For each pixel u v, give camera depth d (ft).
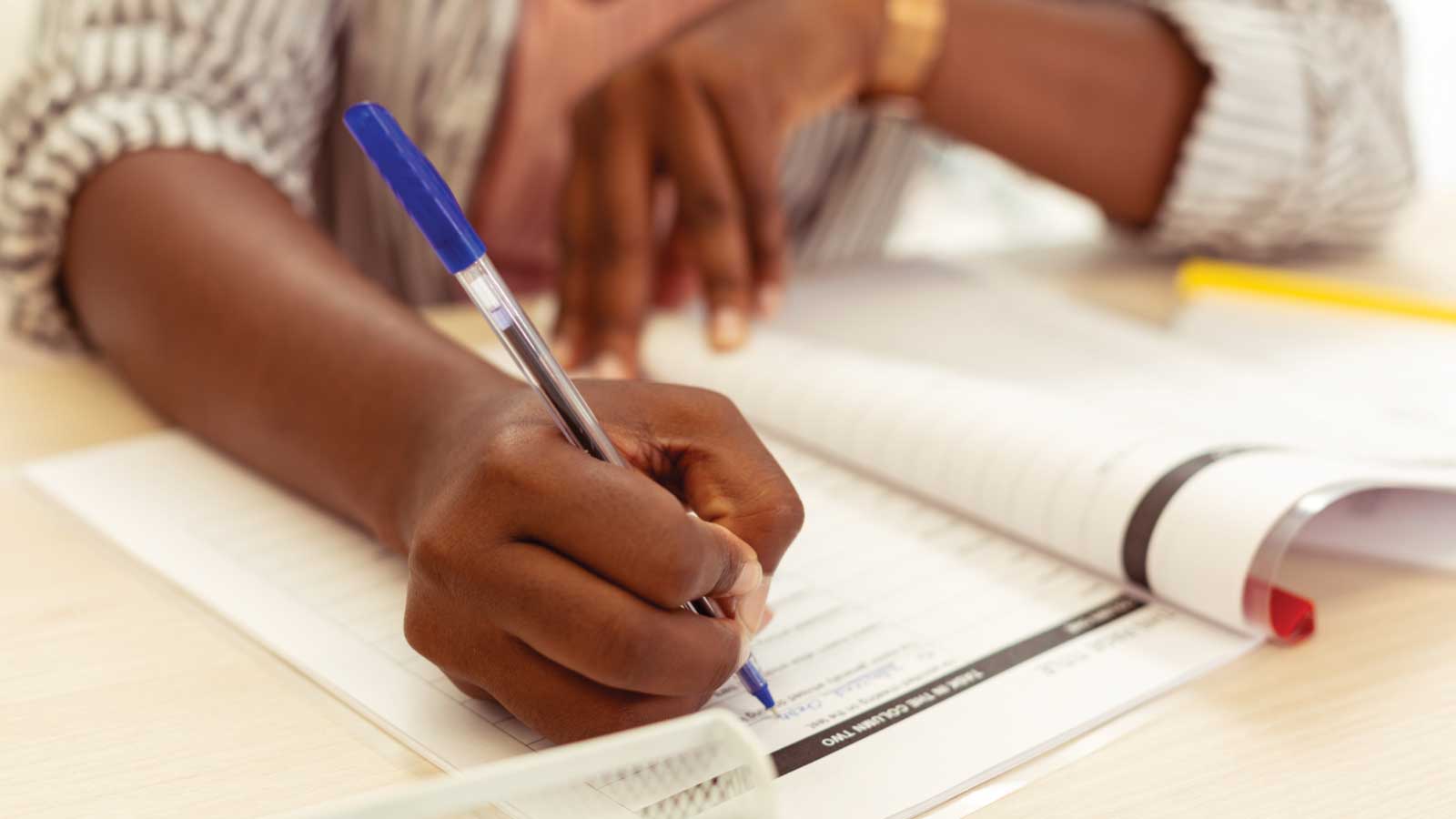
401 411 1.51
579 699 1.15
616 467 1.13
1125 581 1.52
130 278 2.03
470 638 1.19
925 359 2.23
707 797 0.98
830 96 2.59
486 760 1.19
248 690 1.33
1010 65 2.72
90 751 1.22
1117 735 1.24
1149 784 1.16
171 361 1.93
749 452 1.27
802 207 3.41
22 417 2.12
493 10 2.80
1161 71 2.86
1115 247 3.21
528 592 1.11
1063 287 2.85
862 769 1.17
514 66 2.88
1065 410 1.75
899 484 1.81
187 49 2.31
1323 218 2.97
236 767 1.20
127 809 1.14
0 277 2.31
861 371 1.98
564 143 3.01
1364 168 2.93
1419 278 2.91
